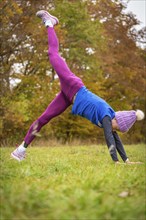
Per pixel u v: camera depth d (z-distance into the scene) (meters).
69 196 3.51
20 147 6.80
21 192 3.47
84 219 2.98
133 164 6.73
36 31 18.64
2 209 3.20
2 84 18.67
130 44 25.61
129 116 6.78
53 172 5.58
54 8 20.20
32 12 18.36
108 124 6.57
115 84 26.83
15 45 18.48
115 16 24.92
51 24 7.24
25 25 18.20
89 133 24.92
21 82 19.50
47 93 19.75
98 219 3.00
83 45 20.83
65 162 7.15
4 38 17.81
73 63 21.52
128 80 25.28
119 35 25.17
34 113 20.36
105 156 9.52
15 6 16.72
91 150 12.27
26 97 19.75
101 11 23.09
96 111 6.62
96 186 3.92
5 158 7.61
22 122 19.52
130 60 25.42
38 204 3.24
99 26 21.45
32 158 8.30
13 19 17.95
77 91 6.70
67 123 24.02
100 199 3.34
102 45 21.94
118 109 26.73
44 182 4.31
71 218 3.01
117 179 4.47
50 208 3.17
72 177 4.77
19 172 5.12
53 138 21.81
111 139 6.58
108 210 3.09
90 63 21.19
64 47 20.70
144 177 4.71
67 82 6.69
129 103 28.00
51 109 6.80
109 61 23.27
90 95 6.73
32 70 20.55
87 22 20.61
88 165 6.78
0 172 4.86
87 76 22.11
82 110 6.70
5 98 18.53
